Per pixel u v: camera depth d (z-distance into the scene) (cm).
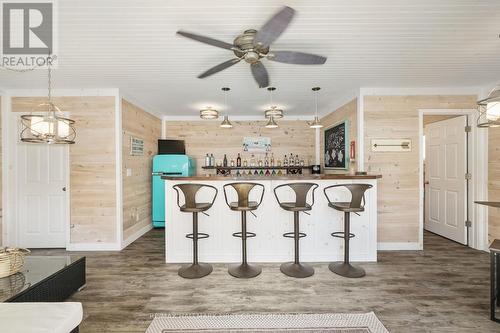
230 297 223
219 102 438
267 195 303
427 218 439
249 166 538
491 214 338
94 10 179
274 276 263
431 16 187
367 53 249
